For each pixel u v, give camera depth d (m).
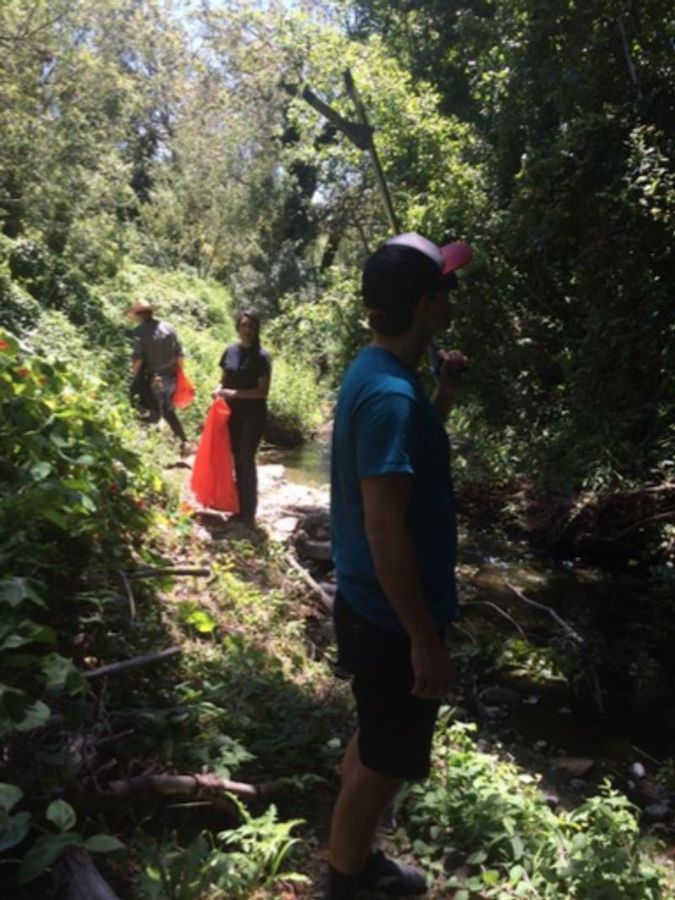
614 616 7.59
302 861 3.16
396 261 2.49
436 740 4.10
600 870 3.06
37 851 2.46
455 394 3.14
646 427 9.98
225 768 3.39
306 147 18.81
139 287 19.72
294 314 15.84
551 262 11.99
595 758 4.95
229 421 7.30
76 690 2.88
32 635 3.00
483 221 12.13
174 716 3.65
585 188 10.11
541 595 8.09
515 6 11.86
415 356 2.58
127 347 13.92
